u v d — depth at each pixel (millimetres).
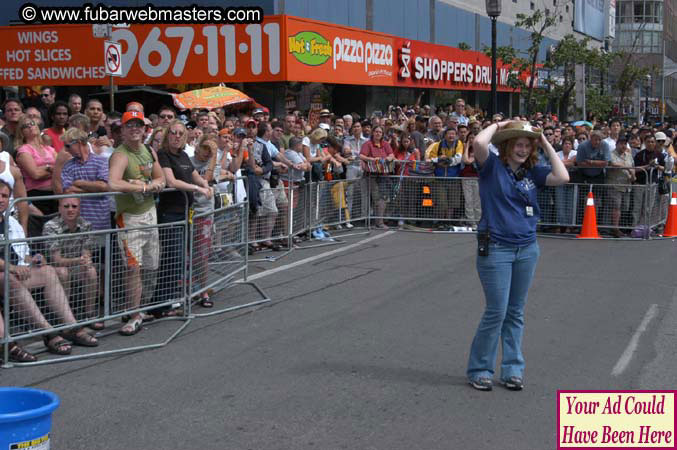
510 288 5184
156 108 16641
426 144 14086
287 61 17641
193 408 4910
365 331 6719
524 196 5055
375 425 4625
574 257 10531
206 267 7574
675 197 12641
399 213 13148
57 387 5316
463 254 10578
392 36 22516
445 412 4836
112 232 6395
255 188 10047
